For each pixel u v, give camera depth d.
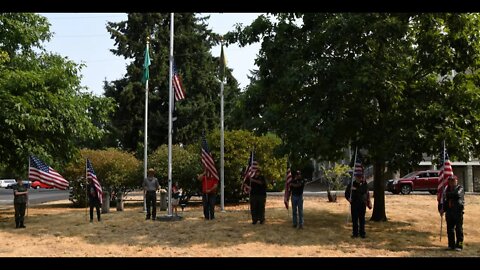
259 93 16.12
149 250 11.48
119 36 39.12
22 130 18.14
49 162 18.59
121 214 18.88
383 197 16.53
